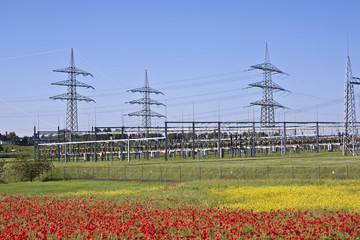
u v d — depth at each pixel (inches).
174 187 1470.2
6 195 1465.3
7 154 4630.9
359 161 2300.7
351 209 920.9
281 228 686.5
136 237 668.7
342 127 3651.6
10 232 703.7
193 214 837.8
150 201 1104.2
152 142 4387.3
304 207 940.6
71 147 4360.2
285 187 1353.3
